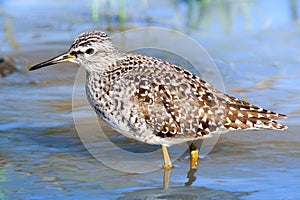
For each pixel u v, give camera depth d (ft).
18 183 45.50
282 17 77.66
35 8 83.41
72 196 43.80
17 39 73.26
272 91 60.34
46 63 49.80
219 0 83.25
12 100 59.57
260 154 49.11
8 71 65.51
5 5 84.33
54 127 54.29
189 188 44.86
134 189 44.86
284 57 67.62
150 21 77.56
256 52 68.80
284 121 54.24
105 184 45.50
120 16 76.89
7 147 50.85
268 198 43.04
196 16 79.10
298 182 44.91
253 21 76.89
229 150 49.98
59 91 61.46
